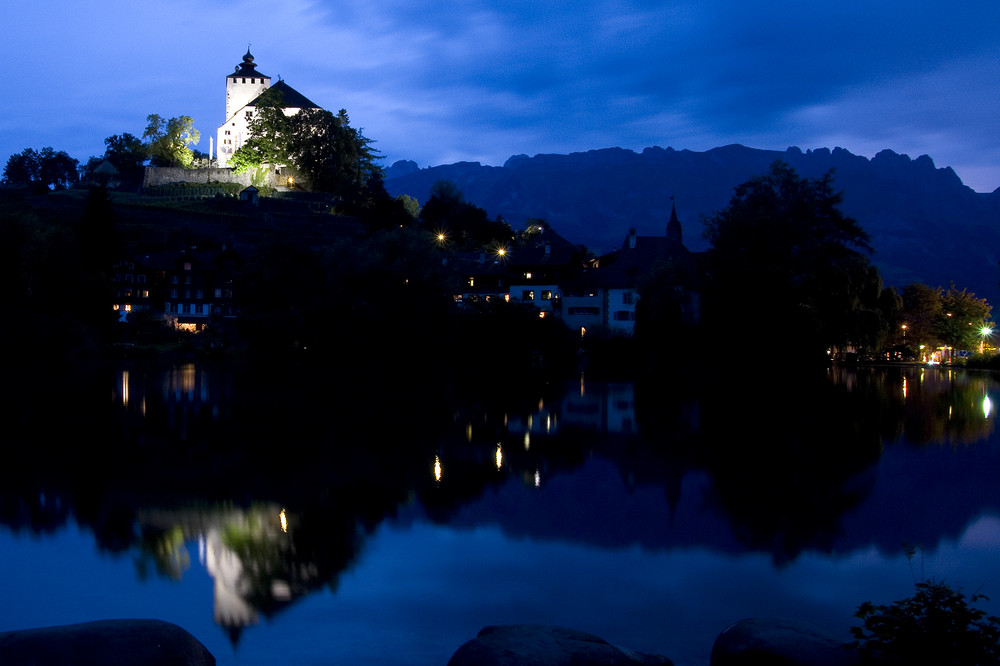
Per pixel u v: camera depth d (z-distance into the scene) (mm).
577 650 12789
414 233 94688
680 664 16688
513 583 21516
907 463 37125
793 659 12508
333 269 88938
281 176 165875
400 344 85438
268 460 37094
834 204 89188
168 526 26703
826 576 22109
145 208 147250
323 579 21828
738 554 23922
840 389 71500
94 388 66062
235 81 183125
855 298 83562
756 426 47938
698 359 85562
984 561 23375
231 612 19562
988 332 134500
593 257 141375
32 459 36938
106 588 21234
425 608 19781
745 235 78125
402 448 40344
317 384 71125
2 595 20766
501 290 115250
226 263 127812
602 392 66625
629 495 30969
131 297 124438
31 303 93562
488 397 62562
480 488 32000
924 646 11883
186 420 48844
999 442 42812
